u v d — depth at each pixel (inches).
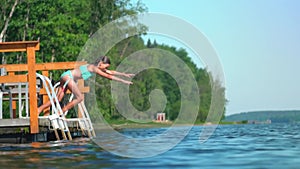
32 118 504.7
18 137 513.7
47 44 1473.9
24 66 593.0
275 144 434.0
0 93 540.4
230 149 381.4
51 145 451.5
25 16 1466.5
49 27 1455.5
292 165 271.3
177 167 270.8
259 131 810.2
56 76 1318.9
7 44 497.7
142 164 285.3
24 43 501.7
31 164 296.2
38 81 616.1
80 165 285.7
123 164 286.7
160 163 289.4
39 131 517.7
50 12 1462.8
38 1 1440.7
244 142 465.1
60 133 555.8
